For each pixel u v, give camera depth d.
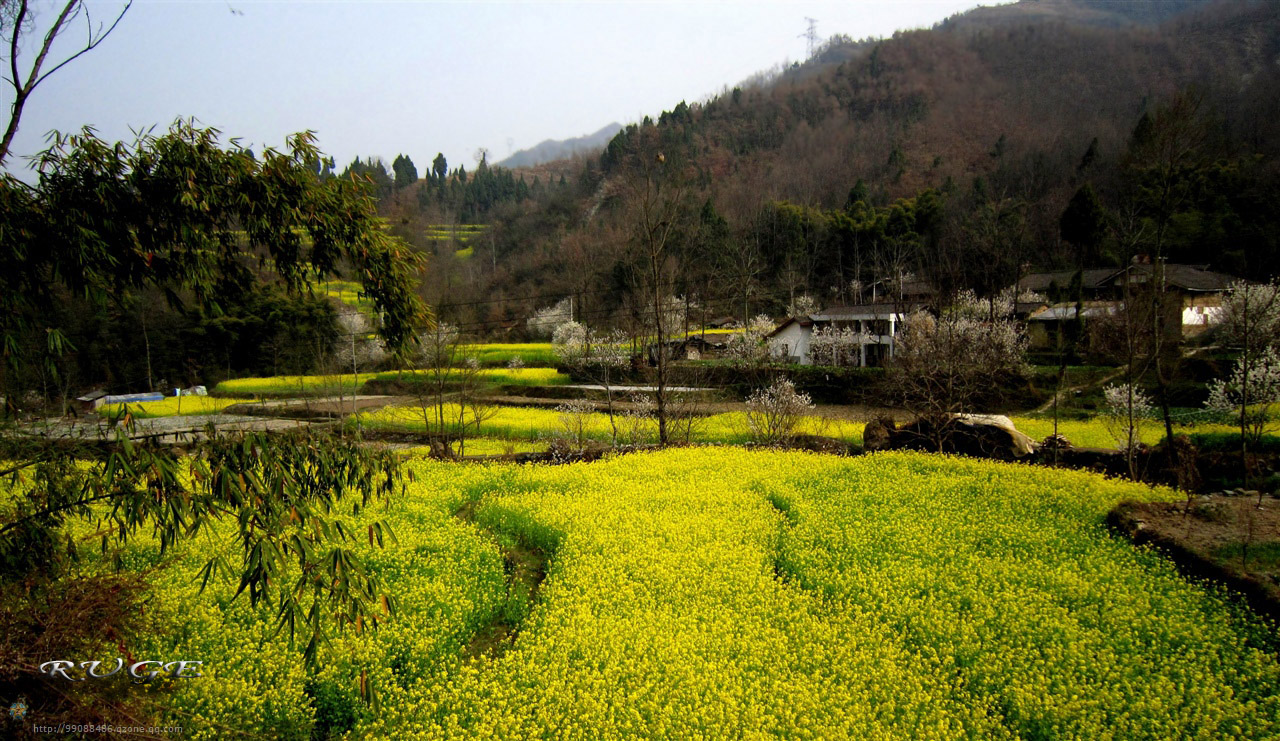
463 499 16.92
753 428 25.81
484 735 7.43
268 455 6.14
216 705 7.71
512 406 39.12
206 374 53.88
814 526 13.95
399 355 8.10
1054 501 15.54
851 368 38.38
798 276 65.12
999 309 41.56
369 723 7.79
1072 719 7.72
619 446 23.97
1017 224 49.44
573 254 65.44
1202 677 8.44
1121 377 33.03
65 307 8.02
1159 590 10.86
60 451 6.56
